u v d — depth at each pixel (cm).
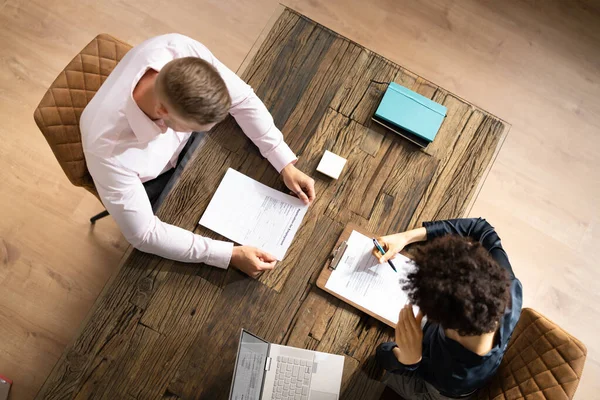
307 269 142
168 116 120
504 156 251
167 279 138
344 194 150
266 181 150
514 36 269
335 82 158
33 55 242
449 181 153
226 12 257
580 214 245
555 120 258
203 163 149
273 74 157
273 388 133
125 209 136
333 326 138
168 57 141
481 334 112
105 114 131
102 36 156
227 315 137
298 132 154
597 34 272
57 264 217
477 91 259
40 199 224
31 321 210
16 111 233
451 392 131
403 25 265
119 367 130
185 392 130
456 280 109
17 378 203
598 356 227
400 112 153
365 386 136
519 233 241
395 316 139
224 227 144
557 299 234
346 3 264
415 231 146
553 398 133
